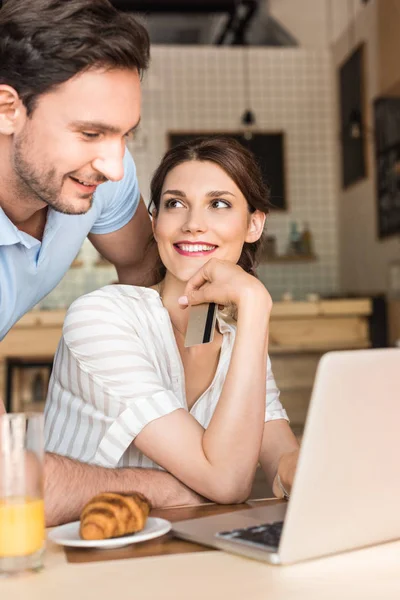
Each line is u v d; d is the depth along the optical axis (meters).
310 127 6.77
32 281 1.47
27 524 0.82
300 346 4.40
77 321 1.36
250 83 6.71
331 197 6.79
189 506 1.18
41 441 0.85
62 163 1.09
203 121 6.66
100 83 1.04
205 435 1.19
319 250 6.76
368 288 6.03
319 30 6.70
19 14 1.04
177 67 6.63
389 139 5.43
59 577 0.81
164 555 0.89
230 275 1.26
